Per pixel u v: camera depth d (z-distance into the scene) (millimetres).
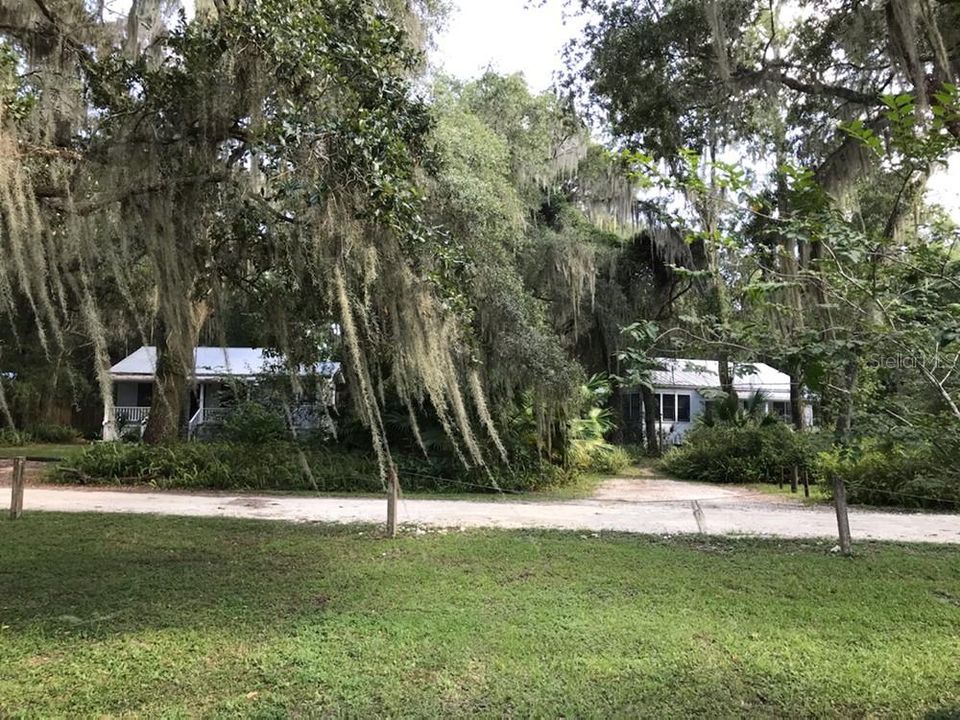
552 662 4395
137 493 12141
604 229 23203
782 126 13133
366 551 7535
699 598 5852
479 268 11359
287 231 5254
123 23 8258
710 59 12297
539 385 13953
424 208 6957
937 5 9422
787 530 9133
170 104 4992
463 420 5879
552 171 20219
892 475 11258
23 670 4207
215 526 8906
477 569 6762
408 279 5238
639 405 26891
